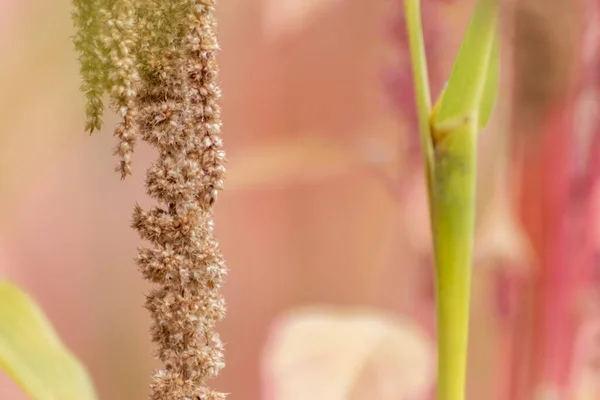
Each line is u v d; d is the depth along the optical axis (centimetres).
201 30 44
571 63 62
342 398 73
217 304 45
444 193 46
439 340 47
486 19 46
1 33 80
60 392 46
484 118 47
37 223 103
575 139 66
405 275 102
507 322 73
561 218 67
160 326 44
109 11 43
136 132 43
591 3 61
